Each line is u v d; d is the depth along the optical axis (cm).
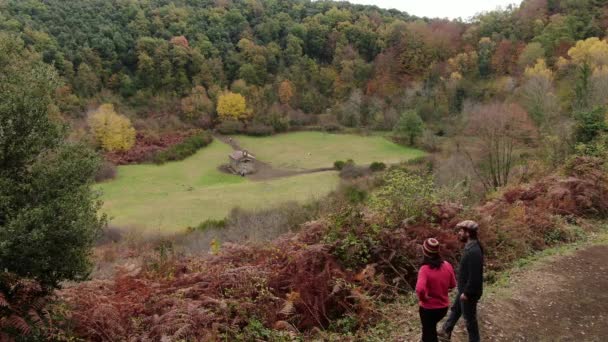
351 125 8256
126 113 7888
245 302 727
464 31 9506
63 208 674
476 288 575
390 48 9600
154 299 760
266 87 9156
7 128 671
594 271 905
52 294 714
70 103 7156
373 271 809
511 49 7644
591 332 684
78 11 8794
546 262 955
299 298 744
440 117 7075
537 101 3716
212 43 9762
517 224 1080
